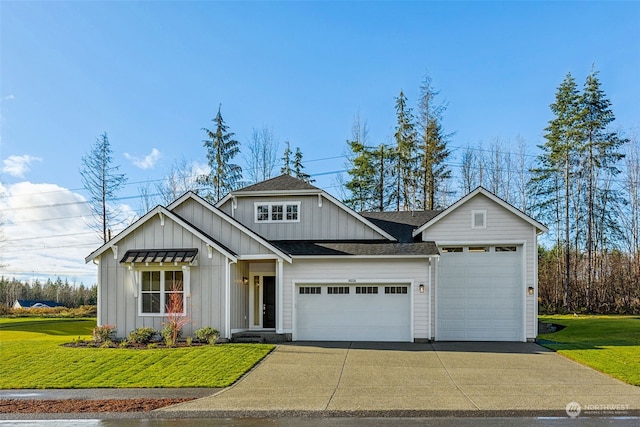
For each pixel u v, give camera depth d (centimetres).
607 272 3406
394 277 1728
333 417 808
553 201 3672
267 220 2036
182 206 1825
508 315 1756
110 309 1684
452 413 820
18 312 4191
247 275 1898
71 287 7019
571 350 1454
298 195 2030
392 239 1948
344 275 1744
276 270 1773
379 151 3612
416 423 769
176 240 1688
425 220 2144
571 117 3478
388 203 3622
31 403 931
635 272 3312
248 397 941
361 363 1280
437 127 3631
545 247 3828
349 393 964
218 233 1788
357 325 1736
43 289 7169
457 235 1792
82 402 932
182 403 905
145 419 814
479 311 1767
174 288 1673
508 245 1777
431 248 1736
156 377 1123
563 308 3316
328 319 1747
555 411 830
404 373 1155
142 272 1692
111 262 1702
